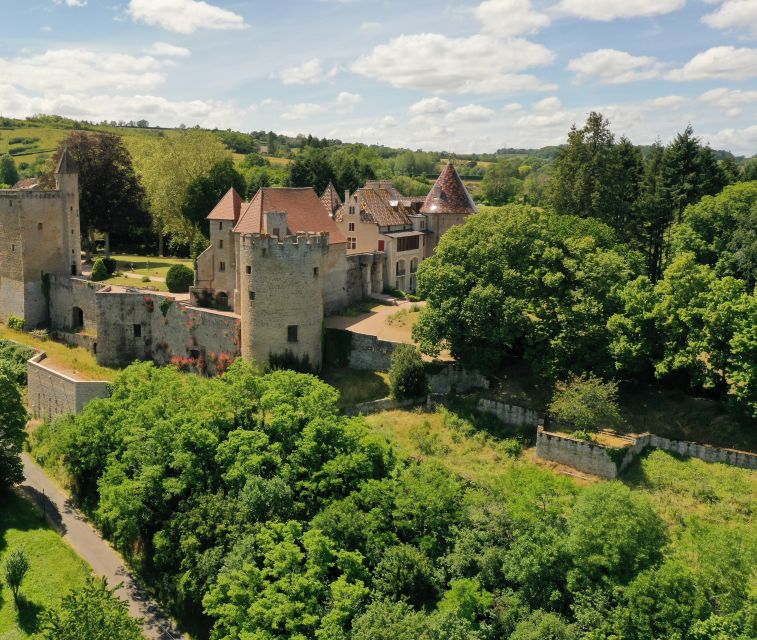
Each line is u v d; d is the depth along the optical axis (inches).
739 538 1395.2
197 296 2704.2
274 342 2319.1
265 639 1301.7
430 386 2253.9
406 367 2183.8
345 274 2824.8
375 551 1519.4
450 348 2246.6
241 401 1893.5
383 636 1274.6
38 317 3179.1
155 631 1643.7
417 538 1555.1
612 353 1973.4
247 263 2299.5
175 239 3865.7
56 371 2628.0
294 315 2319.1
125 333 2758.4
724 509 1619.1
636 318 1969.7
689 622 1272.1
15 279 3159.5
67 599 1424.7
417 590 1459.2
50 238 3179.1
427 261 2310.5
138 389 2060.8
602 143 2977.4
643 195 3154.5
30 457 2423.7
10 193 3083.2
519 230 2213.3
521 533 1476.4
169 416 1900.8
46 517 2052.2
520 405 2087.8
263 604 1358.3
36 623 1619.1
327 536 1535.4
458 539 1517.0
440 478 1637.6
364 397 2260.1
